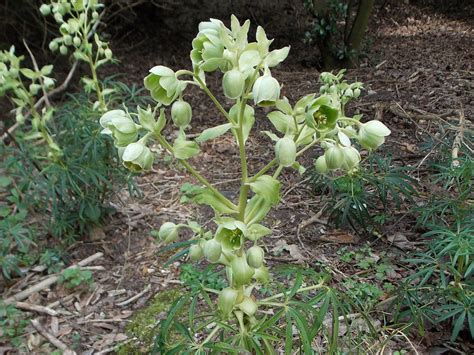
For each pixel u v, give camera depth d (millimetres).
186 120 292
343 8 1186
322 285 345
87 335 492
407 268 528
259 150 823
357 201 557
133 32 1391
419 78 1061
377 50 1330
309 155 760
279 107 289
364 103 940
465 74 1060
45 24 1058
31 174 579
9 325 500
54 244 605
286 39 1396
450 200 526
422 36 1459
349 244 579
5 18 1097
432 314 459
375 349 437
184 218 654
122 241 617
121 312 518
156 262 580
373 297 490
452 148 624
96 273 571
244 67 267
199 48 277
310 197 675
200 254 324
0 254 564
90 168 564
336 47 1206
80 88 1074
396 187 635
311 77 1149
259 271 335
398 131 817
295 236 601
